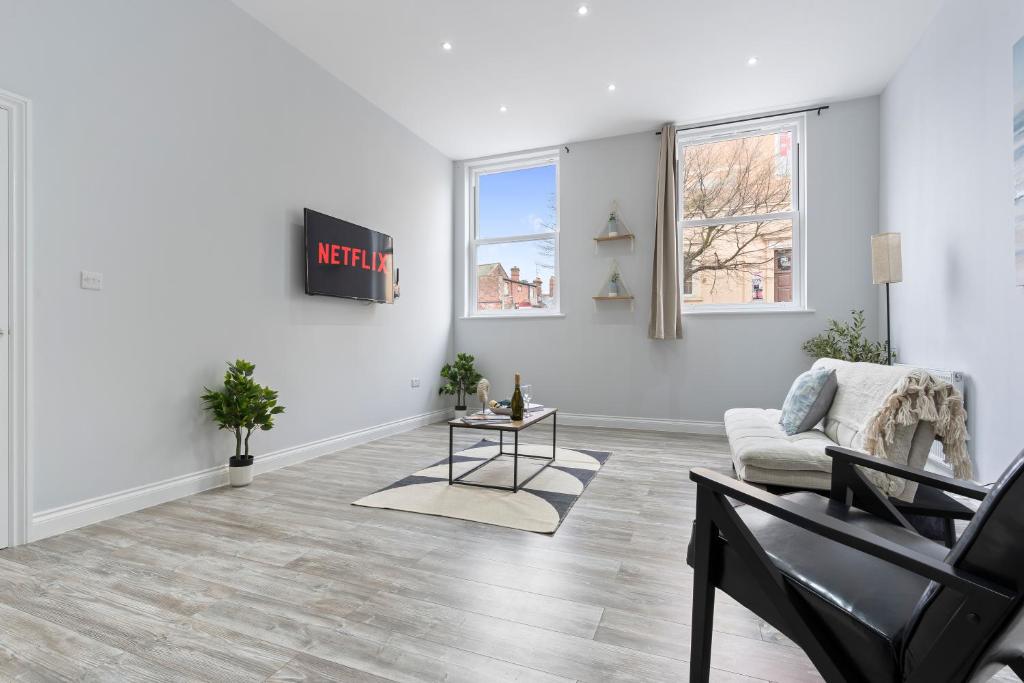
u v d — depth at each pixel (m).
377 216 4.61
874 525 1.36
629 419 5.15
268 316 3.48
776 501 1.01
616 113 4.73
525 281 5.75
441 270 5.71
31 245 2.22
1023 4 2.34
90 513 2.42
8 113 2.15
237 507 2.67
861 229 4.42
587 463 3.61
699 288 5.04
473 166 5.96
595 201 5.32
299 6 3.25
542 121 4.90
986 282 2.68
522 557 2.05
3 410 2.13
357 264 4.25
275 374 3.54
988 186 2.66
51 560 2.01
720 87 4.23
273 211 3.53
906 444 1.93
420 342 5.30
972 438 2.82
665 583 1.83
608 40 3.58
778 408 4.65
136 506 2.62
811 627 0.99
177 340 2.87
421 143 5.31
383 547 2.14
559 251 5.48
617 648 1.44
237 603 1.68
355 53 3.77
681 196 5.11
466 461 3.67
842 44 3.61
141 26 2.69
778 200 4.81
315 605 1.67
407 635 1.50
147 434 2.71
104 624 1.56
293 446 3.67
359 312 4.40
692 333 4.94
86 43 2.45
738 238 4.91
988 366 2.67
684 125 4.95
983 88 2.70
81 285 2.42
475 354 5.84
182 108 2.91
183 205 2.91
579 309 5.38
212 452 3.07
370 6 3.23
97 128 2.49
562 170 5.46
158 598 1.71
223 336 3.15
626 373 5.18
